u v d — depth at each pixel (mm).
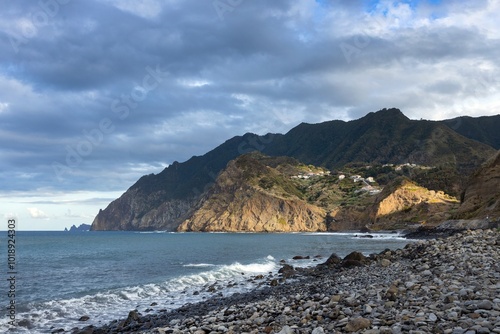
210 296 25797
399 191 185500
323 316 12430
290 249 76750
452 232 93625
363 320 10250
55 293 27812
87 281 33781
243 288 28875
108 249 84250
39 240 143375
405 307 11742
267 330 11570
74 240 143000
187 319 16625
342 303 13703
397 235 132625
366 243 94000
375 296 13977
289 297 18719
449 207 157000
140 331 16109
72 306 22766
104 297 25219
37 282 33219
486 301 10477
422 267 20531
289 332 10695
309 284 26266
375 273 25141
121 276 37125
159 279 34875
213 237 163125
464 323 9195
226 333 12055
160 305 23203
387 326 9953
